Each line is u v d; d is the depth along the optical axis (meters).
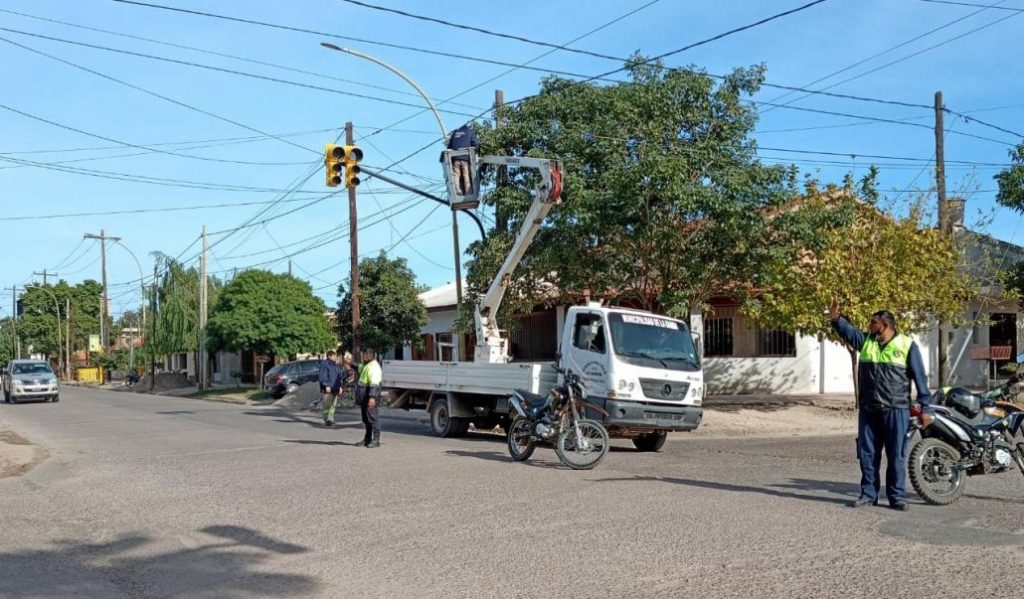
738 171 17.86
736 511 8.34
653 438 14.90
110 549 7.54
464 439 16.97
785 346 26.27
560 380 14.35
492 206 20.09
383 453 14.06
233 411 27.52
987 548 6.78
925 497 8.62
